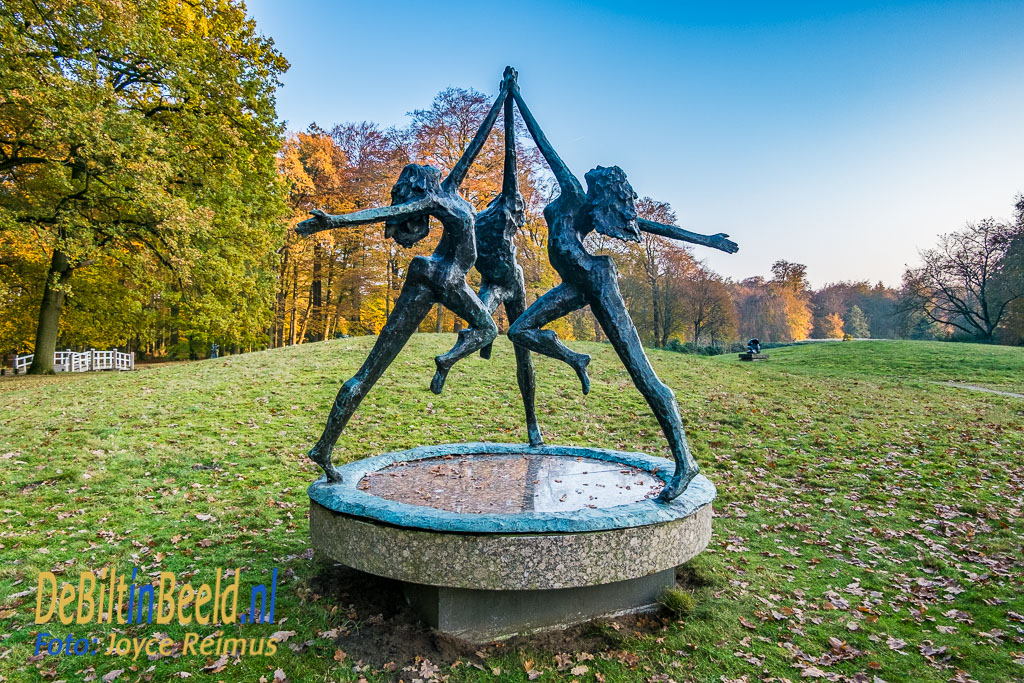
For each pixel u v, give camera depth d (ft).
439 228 72.59
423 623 12.41
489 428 34.81
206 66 55.11
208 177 55.72
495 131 67.87
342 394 13.46
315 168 94.99
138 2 46.39
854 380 55.47
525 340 13.79
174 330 118.32
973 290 117.50
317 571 15.49
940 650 12.28
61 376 56.65
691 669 11.41
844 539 19.38
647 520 11.60
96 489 22.68
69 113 40.37
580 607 12.71
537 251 67.87
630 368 13.01
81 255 50.19
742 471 27.73
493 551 10.89
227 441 30.14
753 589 15.21
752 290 186.19
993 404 44.01
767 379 53.98
